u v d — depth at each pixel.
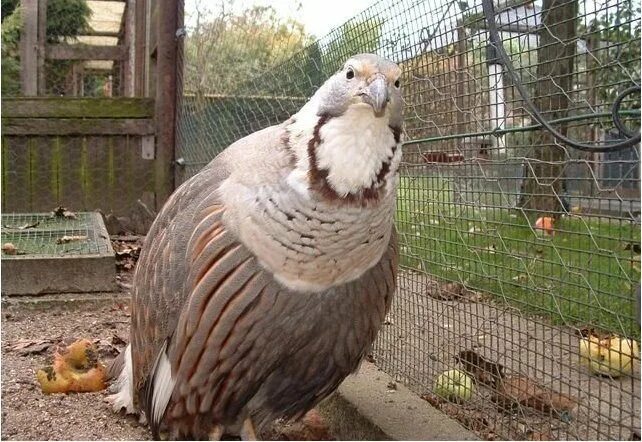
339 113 0.56
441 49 0.82
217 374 0.62
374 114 0.55
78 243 1.31
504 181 0.79
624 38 0.66
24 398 0.80
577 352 0.69
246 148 0.62
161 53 1.78
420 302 0.88
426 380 0.82
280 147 0.59
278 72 1.23
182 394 0.64
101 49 2.24
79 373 0.83
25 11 2.07
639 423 0.61
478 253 0.83
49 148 1.77
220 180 0.63
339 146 0.56
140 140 1.81
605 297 0.72
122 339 1.00
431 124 0.86
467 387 0.76
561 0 0.68
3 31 2.21
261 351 0.61
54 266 1.18
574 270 0.75
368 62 0.57
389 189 0.58
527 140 0.77
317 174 0.56
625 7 0.64
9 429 0.72
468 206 0.82
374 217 0.58
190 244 0.62
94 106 1.78
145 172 1.82
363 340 0.65
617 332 0.63
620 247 0.72
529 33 0.71
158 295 0.65
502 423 0.71
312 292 0.59
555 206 0.78
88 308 1.17
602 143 0.59
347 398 0.80
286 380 0.65
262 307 0.59
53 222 1.56
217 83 1.55
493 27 0.65
